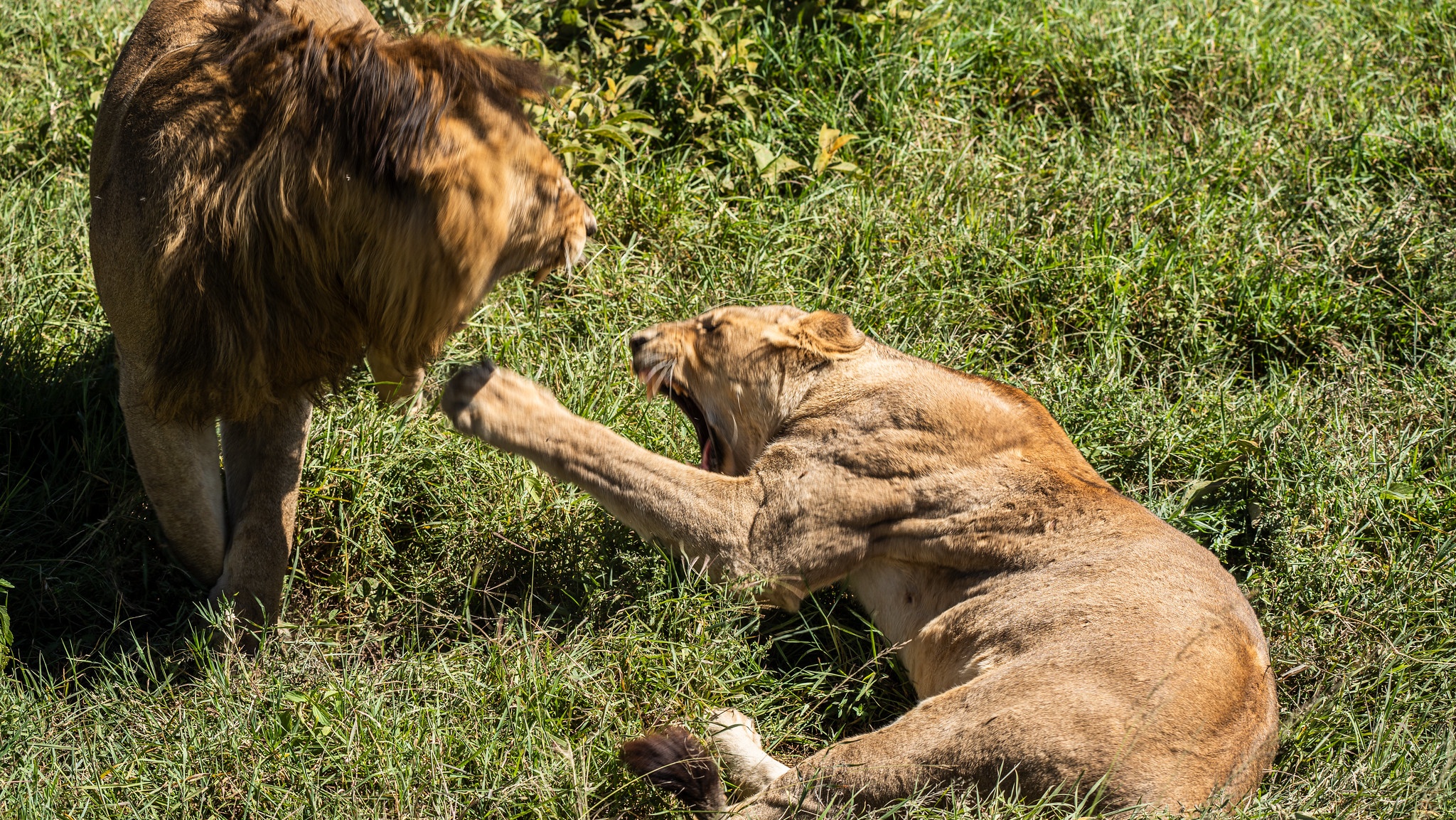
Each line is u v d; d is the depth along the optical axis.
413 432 8.11
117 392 8.18
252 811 5.86
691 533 7.08
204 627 7.11
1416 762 6.38
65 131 10.55
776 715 7.04
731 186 10.63
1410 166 11.34
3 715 6.20
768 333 7.82
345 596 7.50
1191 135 11.85
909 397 7.38
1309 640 7.37
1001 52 12.55
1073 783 5.62
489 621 7.45
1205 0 13.37
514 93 5.36
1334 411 9.01
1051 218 10.63
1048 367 9.48
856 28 11.91
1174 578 6.33
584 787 6.02
